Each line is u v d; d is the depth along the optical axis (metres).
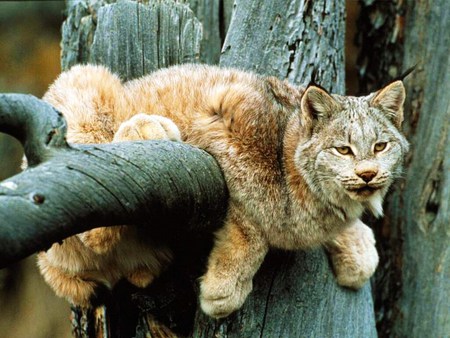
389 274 8.52
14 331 13.41
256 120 5.69
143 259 5.98
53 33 14.11
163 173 4.84
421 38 8.48
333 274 6.33
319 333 6.11
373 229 8.65
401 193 8.46
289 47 6.82
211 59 8.29
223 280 5.62
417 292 8.27
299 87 6.31
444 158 8.19
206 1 8.29
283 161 5.71
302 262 6.16
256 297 5.96
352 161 5.45
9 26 13.93
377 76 8.89
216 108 5.73
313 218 5.73
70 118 5.79
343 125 5.53
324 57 6.96
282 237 5.73
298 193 5.67
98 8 7.27
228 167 5.55
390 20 8.72
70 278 6.11
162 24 6.88
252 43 6.85
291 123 5.82
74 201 4.20
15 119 4.35
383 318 8.52
